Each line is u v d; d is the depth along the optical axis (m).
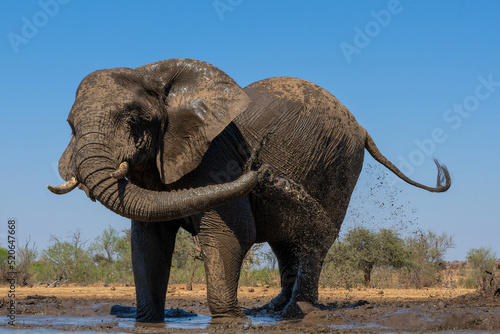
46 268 34.31
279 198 10.38
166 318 11.20
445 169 13.27
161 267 10.02
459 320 9.09
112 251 38.78
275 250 12.80
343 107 11.89
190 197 7.94
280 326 9.04
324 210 11.52
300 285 11.61
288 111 10.54
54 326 9.25
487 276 13.94
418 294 21.31
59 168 9.48
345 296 19.72
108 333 8.38
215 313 9.10
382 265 31.16
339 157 11.38
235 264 9.23
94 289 25.73
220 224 9.13
